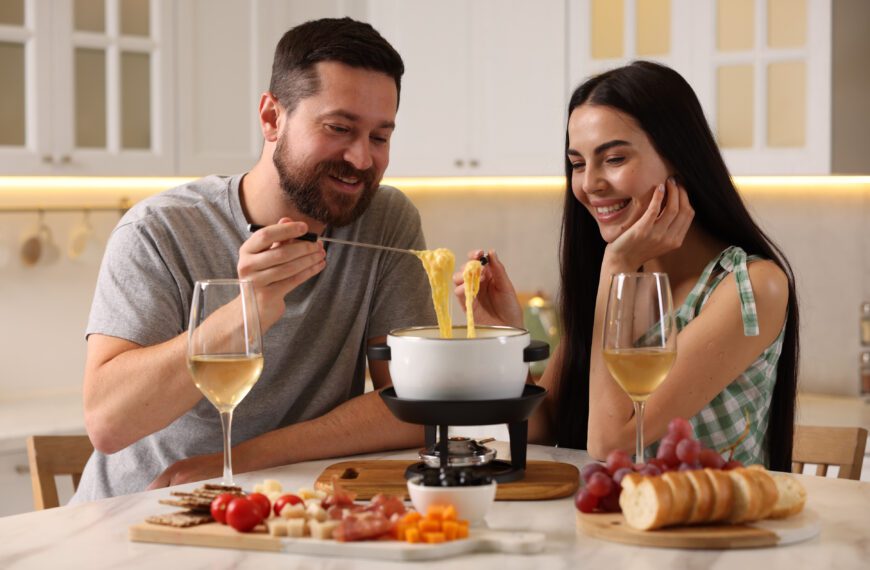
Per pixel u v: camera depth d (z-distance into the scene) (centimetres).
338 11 399
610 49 358
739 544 125
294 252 172
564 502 148
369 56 192
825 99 323
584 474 141
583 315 212
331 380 212
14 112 345
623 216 200
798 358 206
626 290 146
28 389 396
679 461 138
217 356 144
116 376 185
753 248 204
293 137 196
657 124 195
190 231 206
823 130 324
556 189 426
